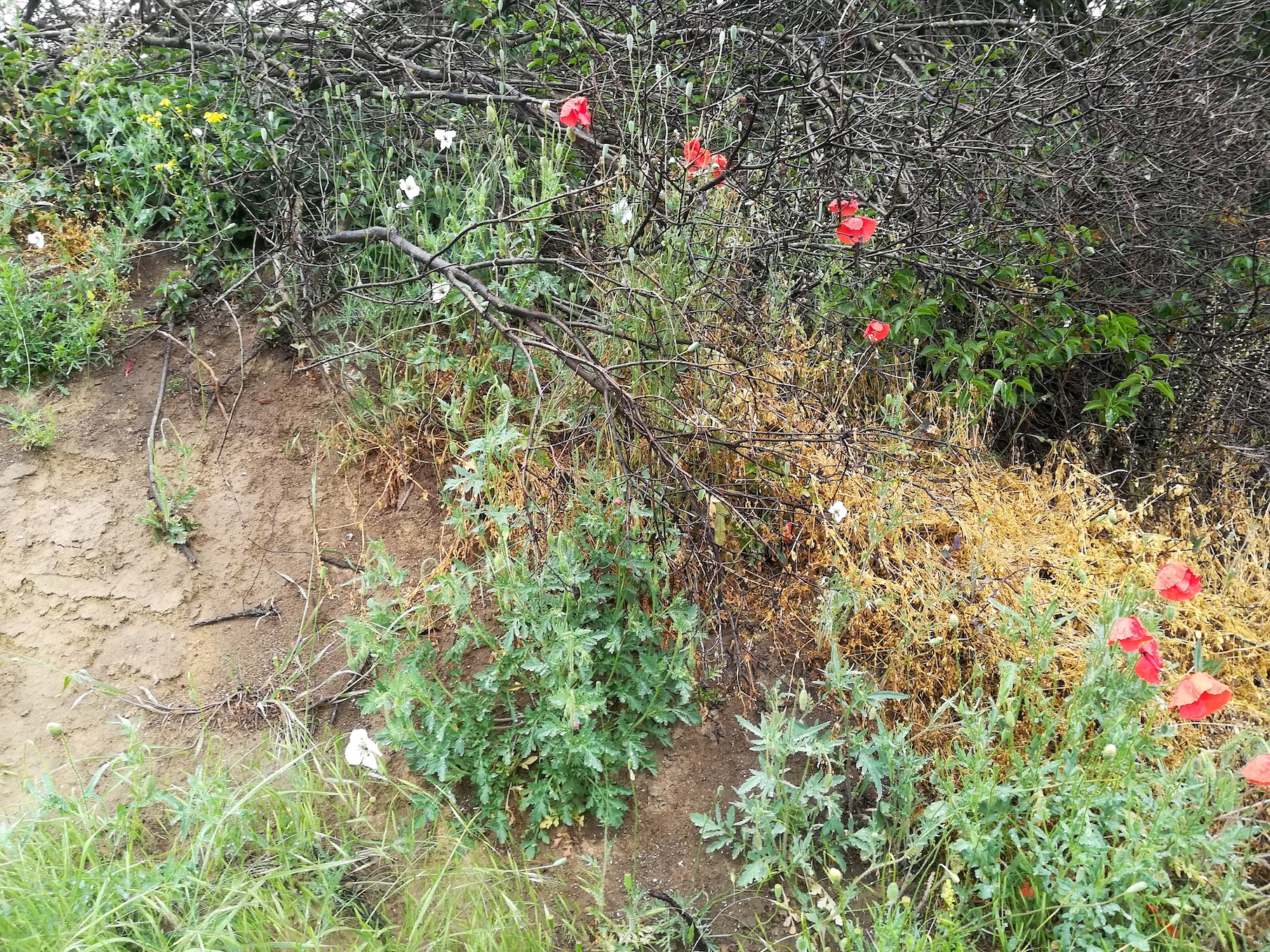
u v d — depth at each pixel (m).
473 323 3.29
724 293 3.27
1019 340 3.72
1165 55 4.20
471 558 3.05
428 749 2.45
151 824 2.41
